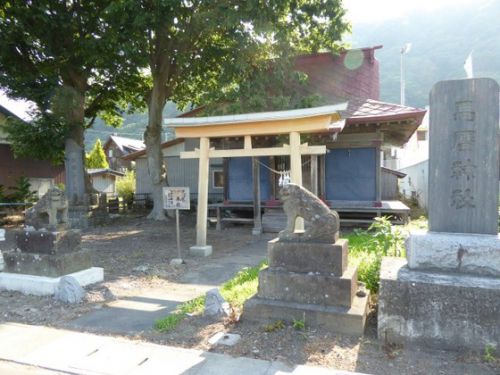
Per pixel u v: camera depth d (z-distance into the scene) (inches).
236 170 561.3
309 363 140.0
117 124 887.1
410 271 158.2
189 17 536.1
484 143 156.1
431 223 165.3
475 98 156.6
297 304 171.9
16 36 547.8
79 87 623.5
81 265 250.8
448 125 161.0
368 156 493.0
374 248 269.4
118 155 1610.5
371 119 453.1
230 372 134.9
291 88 544.7
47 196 243.4
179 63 571.5
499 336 140.8
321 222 175.3
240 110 487.8
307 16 530.3
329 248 171.2
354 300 175.2
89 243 426.6
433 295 147.6
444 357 142.6
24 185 725.3
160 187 651.5
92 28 567.8
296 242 178.7
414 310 149.9
